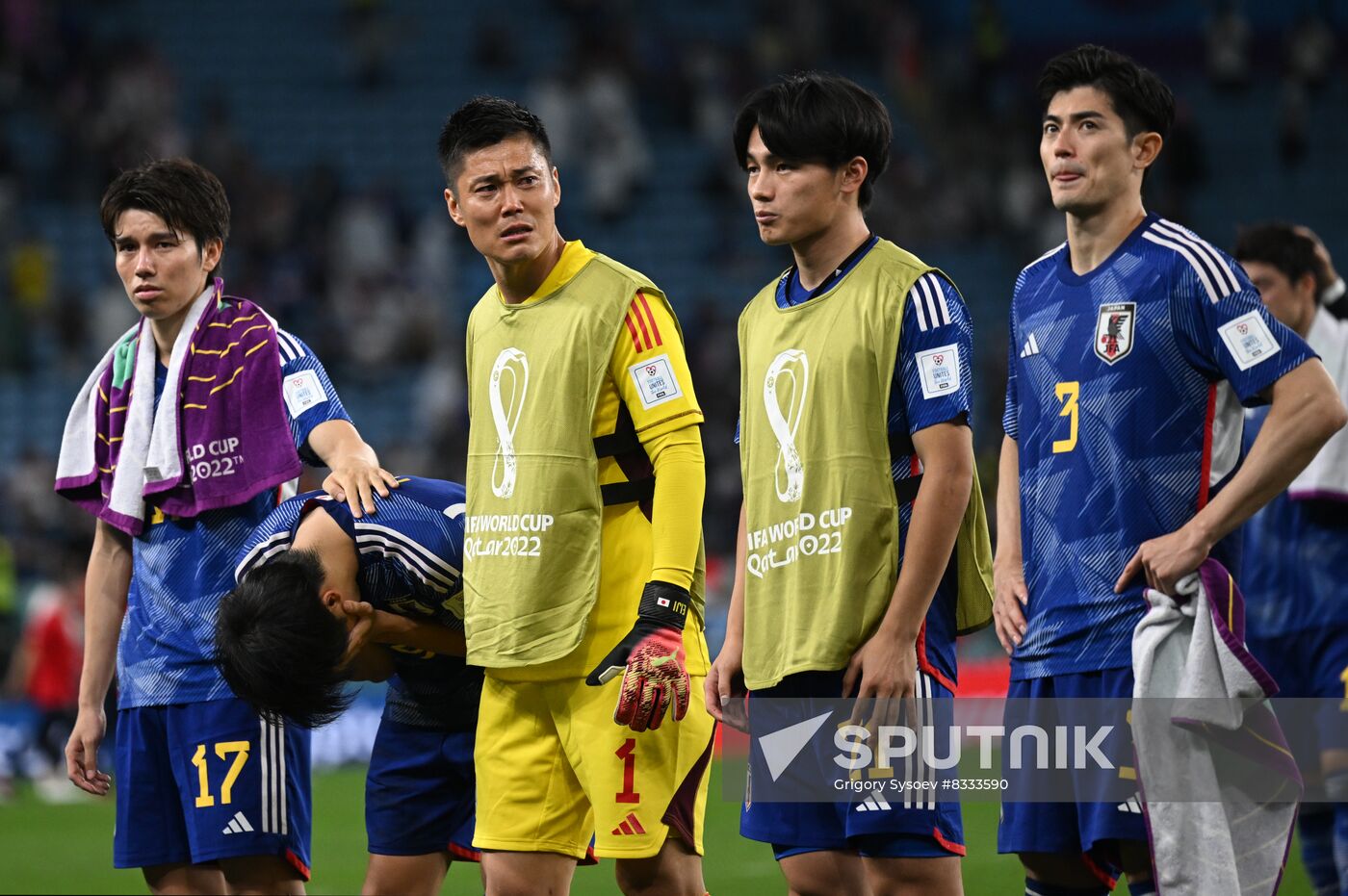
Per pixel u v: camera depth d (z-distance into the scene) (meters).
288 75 76.44
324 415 15.93
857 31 78.06
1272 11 80.06
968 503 13.88
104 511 16.16
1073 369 13.85
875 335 13.65
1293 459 12.80
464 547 15.11
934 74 78.88
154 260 15.96
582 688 14.66
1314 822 19.89
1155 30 79.75
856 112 13.79
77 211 69.44
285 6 78.56
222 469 15.85
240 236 66.38
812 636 13.73
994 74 77.88
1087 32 79.94
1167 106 13.92
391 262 67.81
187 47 76.81
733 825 32.72
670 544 14.29
